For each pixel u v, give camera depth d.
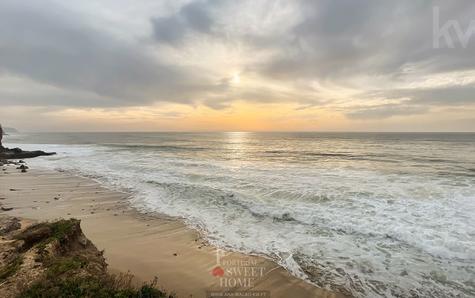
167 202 13.91
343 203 12.79
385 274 7.17
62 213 12.34
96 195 15.52
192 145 64.75
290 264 7.73
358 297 6.29
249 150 47.91
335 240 9.17
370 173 20.83
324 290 6.56
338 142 74.31
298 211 11.88
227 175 20.58
